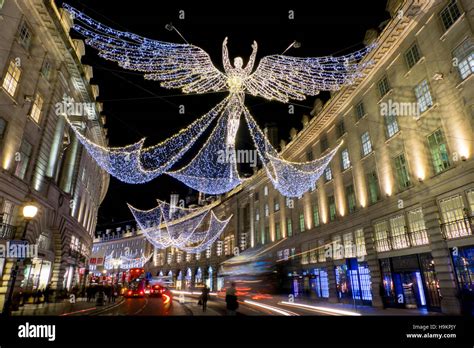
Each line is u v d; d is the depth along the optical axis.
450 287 14.98
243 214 50.34
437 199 16.47
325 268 27.25
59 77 21.92
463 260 14.72
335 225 26.22
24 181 18.08
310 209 30.64
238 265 25.39
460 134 15.08
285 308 20.94
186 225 72.56
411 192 18.16
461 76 15.21
